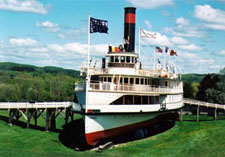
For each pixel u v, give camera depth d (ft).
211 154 124.06
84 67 158.10
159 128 182.50
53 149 137.49
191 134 160.25
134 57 156.04
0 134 161.89
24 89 403.13
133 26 167.12
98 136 136.46
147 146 140.36
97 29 139.85
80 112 136.67
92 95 132.05
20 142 148.05
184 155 124.98
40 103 186.29
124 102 142.10
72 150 136.98
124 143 146.51
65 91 439.63
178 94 193.98
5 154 125.80
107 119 136.56
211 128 172.35
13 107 184.34
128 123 146.51
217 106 216.33
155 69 176.65
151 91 155.53
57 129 188.24
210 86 309.63
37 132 174.40
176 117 203.31
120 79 151.23
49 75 528.63
